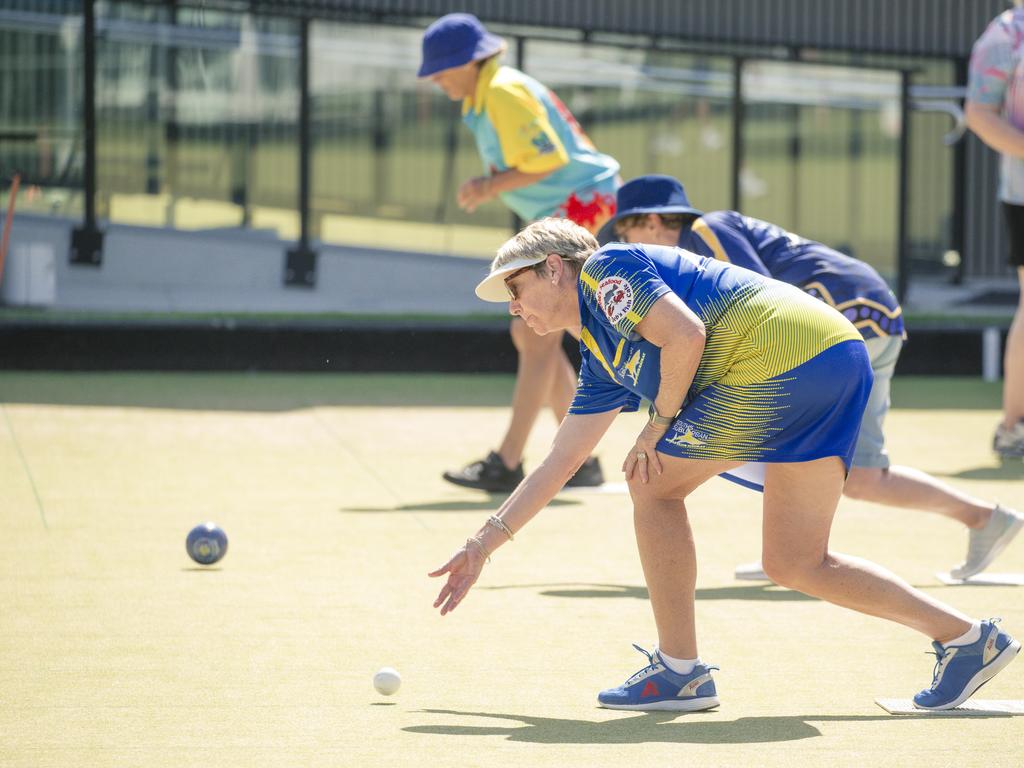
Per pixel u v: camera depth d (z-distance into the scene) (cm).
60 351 4097
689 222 1994
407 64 4512
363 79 4491
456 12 4766
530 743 1325
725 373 1369
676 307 1334
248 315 4247
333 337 4206
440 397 3800
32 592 1886
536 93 2602
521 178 2598
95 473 2702
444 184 4553
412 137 4531
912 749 1318
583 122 4509
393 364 4238
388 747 1309
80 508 2403
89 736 1335
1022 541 2295
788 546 1409
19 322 4069
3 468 2725
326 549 2156
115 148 4366
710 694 1445
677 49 4450
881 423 1958
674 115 4528
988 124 3019
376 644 1673
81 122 4322
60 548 2131
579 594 1920
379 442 3116
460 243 4572
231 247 4453
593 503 2547
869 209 4603
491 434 3247
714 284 1367
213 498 2509
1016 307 4753
